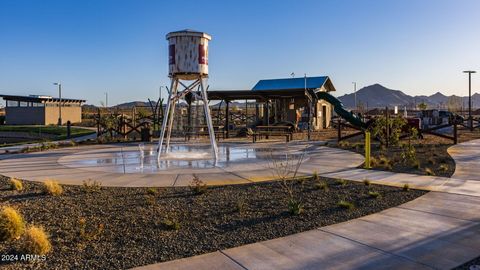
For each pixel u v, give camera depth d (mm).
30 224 6227
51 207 7336
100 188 9078
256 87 40781
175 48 14094
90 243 5406
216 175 10859
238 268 4512
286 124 32500
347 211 6980
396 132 19016
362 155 15570
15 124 52906
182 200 7898
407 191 8617
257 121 36406
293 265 4578
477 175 10609
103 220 6484
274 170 11719
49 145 19375
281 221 6398
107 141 23406
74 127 43594
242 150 17812
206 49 14516
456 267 4496
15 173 11297
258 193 8539
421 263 4613
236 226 6164
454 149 17391
